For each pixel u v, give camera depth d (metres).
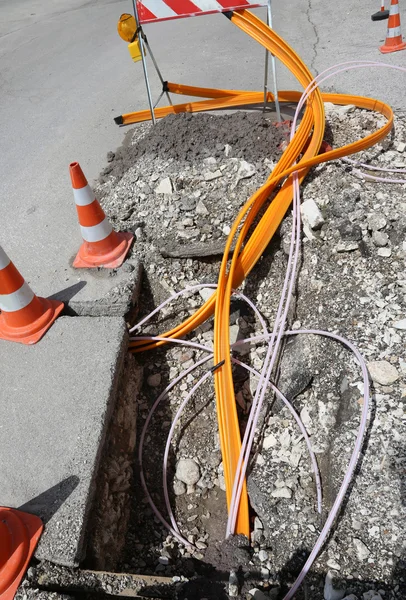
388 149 3.85
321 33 6.07
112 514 2.67
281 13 6.82
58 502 2.40
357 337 2.85
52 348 3.08
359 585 2.08
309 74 4.16
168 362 3.42
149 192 3.93
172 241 3.59
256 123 4.21
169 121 4.44
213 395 3.25
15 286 3.05
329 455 2.56
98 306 3.31
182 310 3.52
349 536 2.22
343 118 4.25
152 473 3.05
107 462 2.72
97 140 4.95
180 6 3.98
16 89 6.43
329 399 2.79
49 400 2.81
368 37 5.75
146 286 3.58
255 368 3.25
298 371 2.96
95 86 6.11
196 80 5.62
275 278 3.52
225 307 3.14
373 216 3.29
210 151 4.07
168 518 2.86
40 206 4.24
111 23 8.44
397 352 2.70
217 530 2.77
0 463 2.57
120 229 3.74
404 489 2.26
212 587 2.42
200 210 3.70
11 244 3.89
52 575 2.24
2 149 5.14
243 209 3.35
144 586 2.32
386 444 2.40
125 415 3.05
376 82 4.79
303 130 3.86
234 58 6.00
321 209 3.46
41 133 5.30
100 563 2.45
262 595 2.32
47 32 8.51
